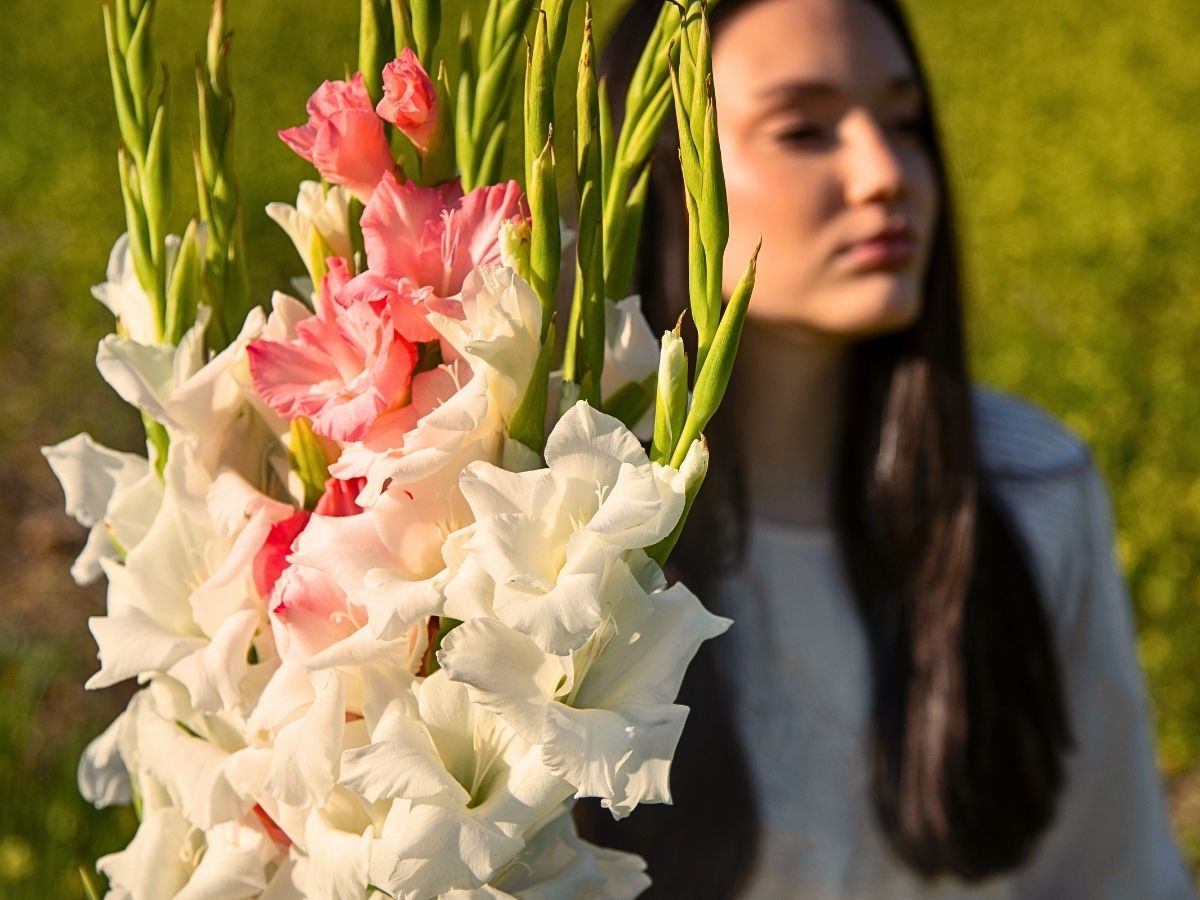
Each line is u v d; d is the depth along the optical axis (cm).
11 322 637
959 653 186
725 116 182
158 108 99
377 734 80
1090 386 605
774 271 181
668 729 78
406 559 83
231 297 102
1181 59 1156
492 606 78
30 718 357
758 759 189
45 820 296
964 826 184
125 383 92
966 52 1237
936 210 194
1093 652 215
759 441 197
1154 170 898
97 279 634
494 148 101
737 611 194
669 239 192
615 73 192
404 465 80
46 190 802
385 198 87
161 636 91
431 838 77
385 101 91
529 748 82
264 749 89
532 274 84
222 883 90
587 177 89
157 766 92
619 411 97
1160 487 527
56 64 1066
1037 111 1062
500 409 84
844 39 180
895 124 188
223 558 94
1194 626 469
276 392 86
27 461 543
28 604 458
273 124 958
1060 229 802
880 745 186
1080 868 219
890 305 179
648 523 78
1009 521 197
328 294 88
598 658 81
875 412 194
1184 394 595
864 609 192
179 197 725
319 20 1266
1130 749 216
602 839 180
